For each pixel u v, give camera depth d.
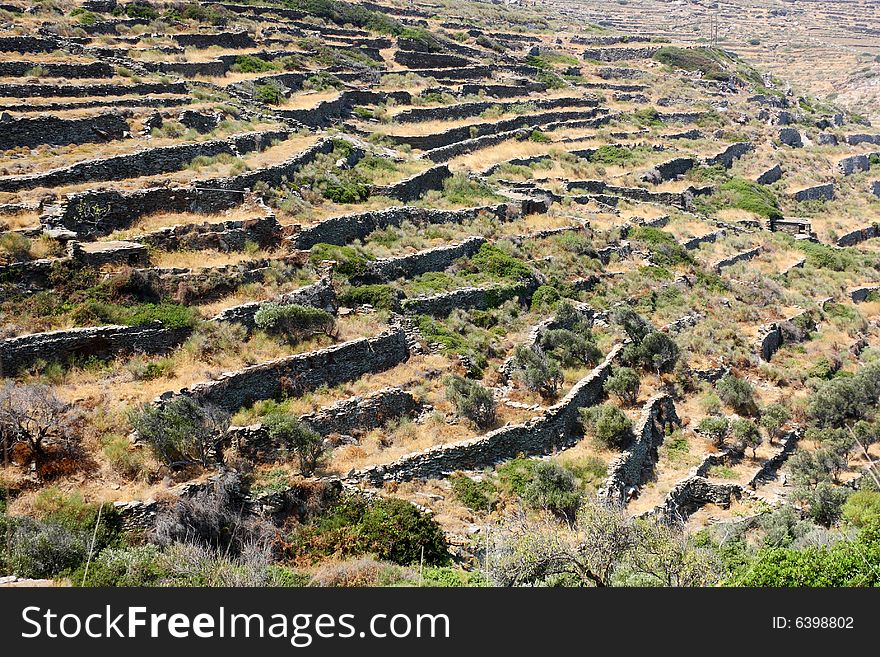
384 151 63.00
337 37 97.12
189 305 34.50
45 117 44.59
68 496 24.72
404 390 34.75
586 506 27.48
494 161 75.69
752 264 72.06
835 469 41.31
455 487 30.88
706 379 47.84
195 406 27.97
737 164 105.69
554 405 37.19
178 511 24.95
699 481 37.81
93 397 28.72
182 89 58.44
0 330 29.59
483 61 110.88
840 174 117.00
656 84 131.50
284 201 44.00
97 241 35.78
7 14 64.88
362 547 25.95
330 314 36.97
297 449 29.05
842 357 57.72
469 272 47.44
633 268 58.75
